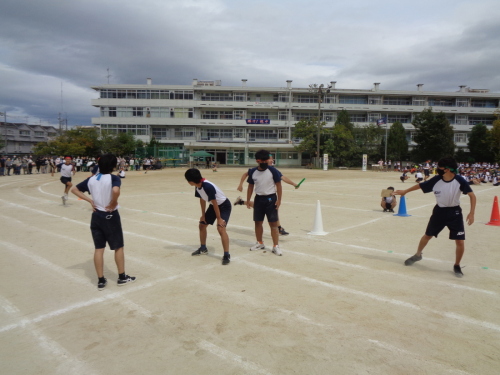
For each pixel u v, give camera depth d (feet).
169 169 150.92
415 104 209.36
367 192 55.67
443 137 172.76
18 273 16.85
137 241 22.98
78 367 9.37
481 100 213.05
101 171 14.75
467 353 9.95
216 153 201.67
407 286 15.07
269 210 19.70
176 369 9.23
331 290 14.57
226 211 18.98
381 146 189.26
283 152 204.33
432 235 17.03
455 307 12.98
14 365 9.47
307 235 24.91
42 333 11.20
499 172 90.74
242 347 10.28
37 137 277.64
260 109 206.59
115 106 200.44
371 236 24.63
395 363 9.45
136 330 11.33
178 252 20.33
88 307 13.07
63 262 18.56
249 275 16.42
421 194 53.16
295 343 10.46
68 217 32.27
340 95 208.13
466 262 18.65
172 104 201.05
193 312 12.56
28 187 63.46
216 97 205.67
